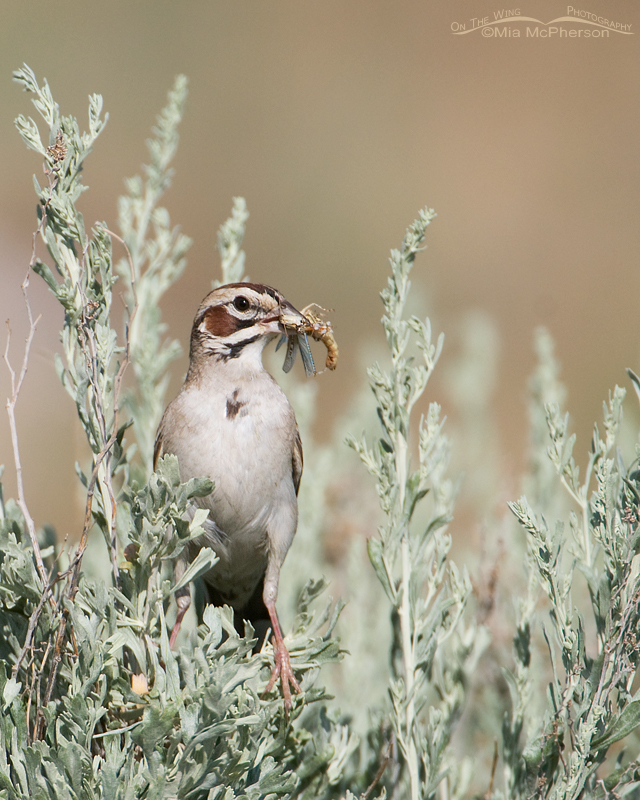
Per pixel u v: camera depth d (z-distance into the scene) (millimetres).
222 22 40906
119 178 31797
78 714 5426
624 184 33875
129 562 5906
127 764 5441
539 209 32781
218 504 8086
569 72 39156
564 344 25109
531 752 6527
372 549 7324
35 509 17000
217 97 37938
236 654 5738
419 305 13227
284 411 8359
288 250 31297
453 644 7875
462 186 34375
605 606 6387
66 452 18844
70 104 34938
